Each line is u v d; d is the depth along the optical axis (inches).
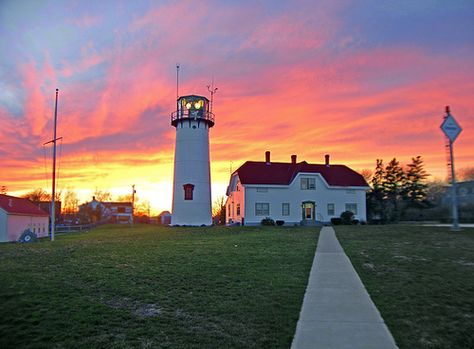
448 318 314.3
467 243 703.7
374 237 856.3
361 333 286.4
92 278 446.0
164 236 1036.5
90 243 855.1
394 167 2064.5
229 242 808.9
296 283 425.4
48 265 531.2
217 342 275.7
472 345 267.9
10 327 293.3
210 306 350.6
